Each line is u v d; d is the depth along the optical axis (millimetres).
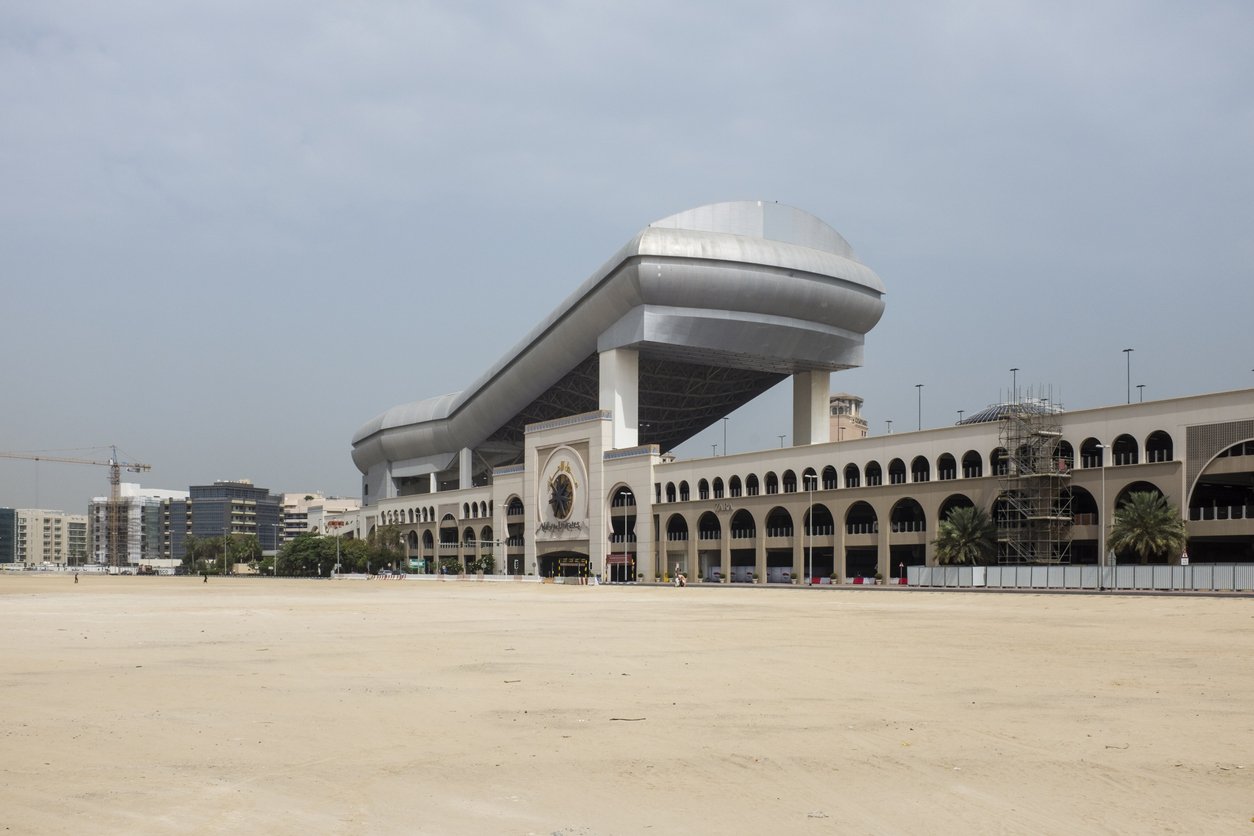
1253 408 65312
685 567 105562
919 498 84688
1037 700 17188
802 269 107250
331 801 10609
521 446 146625
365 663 23125
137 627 35625
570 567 121500
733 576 102312
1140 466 70750
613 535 113875
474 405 138250
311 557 157500
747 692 18219
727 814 10133
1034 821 9844
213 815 10055
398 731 14414
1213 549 72125
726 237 105562
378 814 10117
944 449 84188
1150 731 14320
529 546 125562
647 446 109000
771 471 98875
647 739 13820
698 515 104312
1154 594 60406
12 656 24844
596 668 22000
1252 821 9812
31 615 43688
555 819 9961
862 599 60656
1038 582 70438
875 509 88125
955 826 9695
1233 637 30250
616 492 113875
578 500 117688
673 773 11844
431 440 153375
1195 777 11578
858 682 19562
